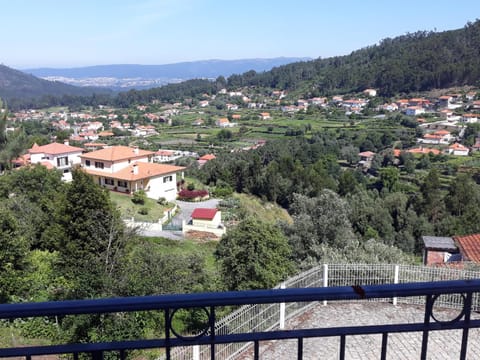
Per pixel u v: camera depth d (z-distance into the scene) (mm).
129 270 11703
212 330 1597
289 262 14773
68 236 15391
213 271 15852
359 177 58844
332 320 8633
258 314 7918
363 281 9461
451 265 12352
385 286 1636
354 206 35219
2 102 28219
